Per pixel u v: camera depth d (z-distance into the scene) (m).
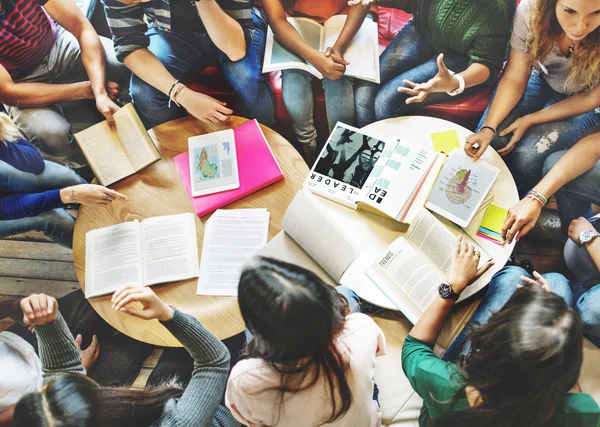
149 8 1.81
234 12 1.86
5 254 2.07
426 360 1.20
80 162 2.11
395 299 1.39
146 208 1.64
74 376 1.06
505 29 1.74
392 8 1.85
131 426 1.07
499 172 1.57
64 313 1.88
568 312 1.01
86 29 1.89
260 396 0.97
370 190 1.53
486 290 1.48
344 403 0.97
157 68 1.92
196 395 1.15
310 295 0.83
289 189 1.63
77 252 1.60
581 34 1.62
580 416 1.12
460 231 1.50
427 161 1.57
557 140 1.83
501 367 1.01
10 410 1.46
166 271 1.52
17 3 1.72
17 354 1.59
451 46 1.84
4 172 1.87
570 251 1.82
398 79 1.93
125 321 1.48
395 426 1.37
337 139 1.66
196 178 1.66
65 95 1.96
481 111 1.92
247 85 2.00
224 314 1.45
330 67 1.93
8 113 1.92
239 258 1.53
